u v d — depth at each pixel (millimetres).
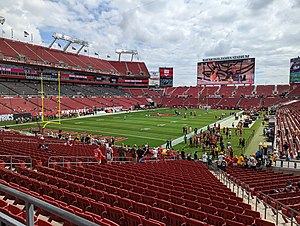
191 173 15156
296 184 12742
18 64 64375
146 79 107562
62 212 1884
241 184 12055
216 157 24047
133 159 19672
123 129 40719
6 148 18312
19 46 69500
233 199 9422
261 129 40812
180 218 5609
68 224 4965
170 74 107812
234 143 31031
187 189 9578
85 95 77562
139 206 6332
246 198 11352
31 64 65438
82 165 14953
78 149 22484
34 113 53344
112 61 105438
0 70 60125
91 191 7328
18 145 21156
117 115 62781
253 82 80938
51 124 45344
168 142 27844
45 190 7168
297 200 9547
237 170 17641
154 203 7133
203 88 101688
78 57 88125
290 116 42312
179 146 29688
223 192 10648
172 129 40938
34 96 62031
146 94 101688
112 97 85438
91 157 17062
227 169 18109
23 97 59062
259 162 19250
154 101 96750
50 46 81562
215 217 6062
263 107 76125
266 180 13539
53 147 22359
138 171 13781
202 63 88125
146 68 110000
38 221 3836
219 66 85625
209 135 30797
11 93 58594
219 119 52375
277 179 14062
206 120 52750
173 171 15289
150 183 10703
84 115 61562
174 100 95812
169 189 9125
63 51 85250
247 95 88812
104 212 5676
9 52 63312
